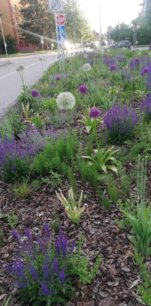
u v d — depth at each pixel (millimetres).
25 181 3146
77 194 2900
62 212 2686
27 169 3240
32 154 3545
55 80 8375
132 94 6121
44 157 3295
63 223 2543
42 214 2688
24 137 3957
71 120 4828
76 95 6152
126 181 2926
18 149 3426
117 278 2002
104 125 4113
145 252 2156
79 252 2035
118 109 3957
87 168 3045
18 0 56938
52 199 2879
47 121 4910
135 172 3141
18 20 57250
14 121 4727
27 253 1962
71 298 1880
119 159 3434
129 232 2385
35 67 19266
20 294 1901
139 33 37625
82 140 4027
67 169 3154
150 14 39344
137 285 1939
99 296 1891
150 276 1976
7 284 2002
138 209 2248
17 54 46312
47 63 21969
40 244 1999
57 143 3502
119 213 2604
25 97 6234
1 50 50094
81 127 4586
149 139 3631
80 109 5582
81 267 1971
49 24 56188
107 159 3293
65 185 3055
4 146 3367
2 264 2170
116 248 2244
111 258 2158
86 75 8617
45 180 3086
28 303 1866
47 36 57219
